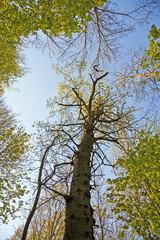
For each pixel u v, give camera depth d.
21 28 4.26
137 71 6.74
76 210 2.27
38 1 3.64
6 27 4.62
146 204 4.48
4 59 8.12
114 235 6.70
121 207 4.43
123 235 4.45
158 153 4.42
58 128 5.34
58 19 3.83
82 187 2.68
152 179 4.49
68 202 2.46
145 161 4.27
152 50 4.81
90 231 2.07
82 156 3.38
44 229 6.46
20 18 3.98
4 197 6.34
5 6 3.92
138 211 4.44
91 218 2.32
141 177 4.54
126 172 4.84
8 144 6.78
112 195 4.55
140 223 4.22
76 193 2.57
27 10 3.83
